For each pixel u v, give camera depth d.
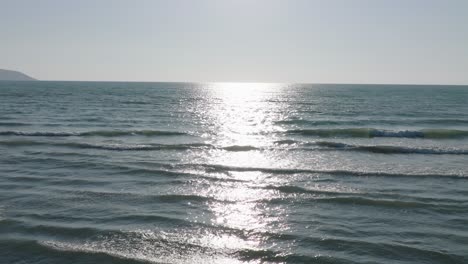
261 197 11.14
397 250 7.59
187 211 9.84
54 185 12.09
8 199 10.58
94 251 7.46
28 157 16.39
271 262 7.15
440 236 8.27
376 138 23.56
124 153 17.72
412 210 9.98
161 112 40.31
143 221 9.05
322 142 21.09
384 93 100.44
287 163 16.03
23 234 8.16
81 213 9.55
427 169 14.95
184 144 20.12
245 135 24.34
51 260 7.11
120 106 46.94
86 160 15.98
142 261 7.10
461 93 102.94
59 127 26.33
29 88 114.38
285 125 30.05
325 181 13.02
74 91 93.44
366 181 13.05
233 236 8.29
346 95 88.06
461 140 22.89
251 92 121.62
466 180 13.23
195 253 7.47
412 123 31.06
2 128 25.05
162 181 12.82
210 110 44.78
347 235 8.34
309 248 7.70
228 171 14.39
